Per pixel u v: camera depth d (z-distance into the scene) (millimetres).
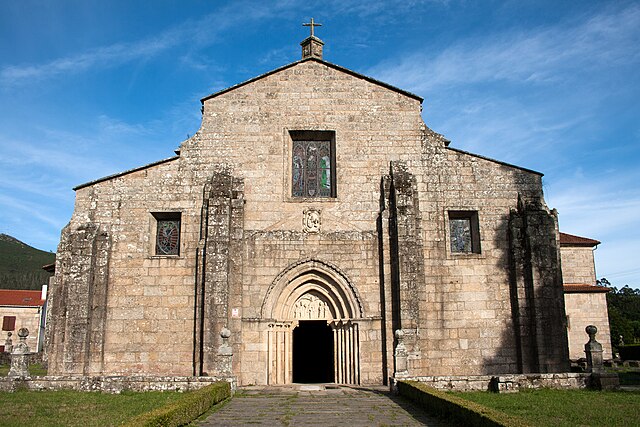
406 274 25422
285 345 25984
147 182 27297
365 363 25469
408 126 28125
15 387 21391
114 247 26625
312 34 29578
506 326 26234
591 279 43688
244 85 28312
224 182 26422
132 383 21453
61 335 25375
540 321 25609
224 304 24812
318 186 27922
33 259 166750
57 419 15359
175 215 27234
